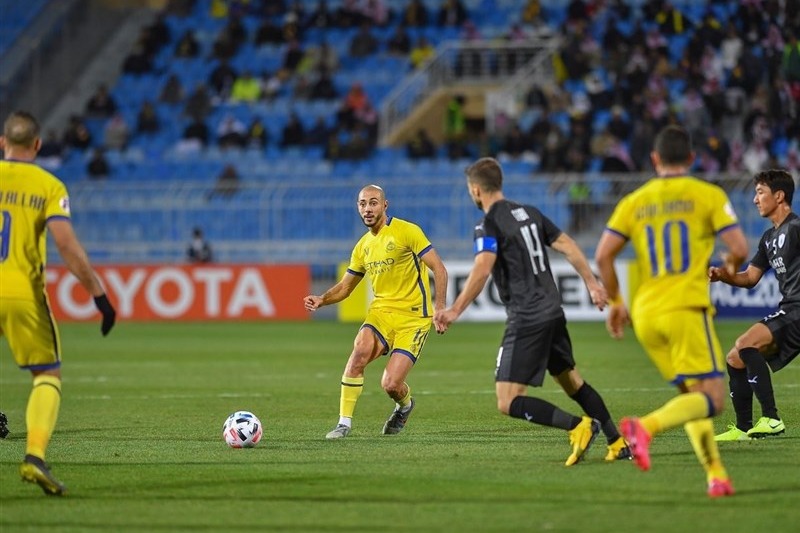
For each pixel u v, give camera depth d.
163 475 28.11
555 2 126.00
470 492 25.38
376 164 109.75
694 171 95.56
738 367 33.47
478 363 62.81
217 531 22.00
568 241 28.16
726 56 100.81
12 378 58.56
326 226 99.62
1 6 132.25
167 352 71.62
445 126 115.56
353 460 30.25
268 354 69.75
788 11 94.69
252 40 129.38
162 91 123.38
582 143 101.94
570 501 24.17
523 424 38.00
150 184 102.50
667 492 24.94
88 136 117.31
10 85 124.06
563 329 28.22
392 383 34.69
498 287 28.41
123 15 136.00
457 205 96.50
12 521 22.94
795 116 94.31
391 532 21.72
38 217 25.59
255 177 111.81
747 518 22.22
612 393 46.94
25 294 25.48
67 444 34.03
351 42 124.62
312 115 119.00
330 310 100.69
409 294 35.47
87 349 74.25
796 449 30.92
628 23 115.06
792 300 33.44
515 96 113.81
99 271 99.38
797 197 88.12
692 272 24.50
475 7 127.56
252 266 98.81
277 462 30.06
